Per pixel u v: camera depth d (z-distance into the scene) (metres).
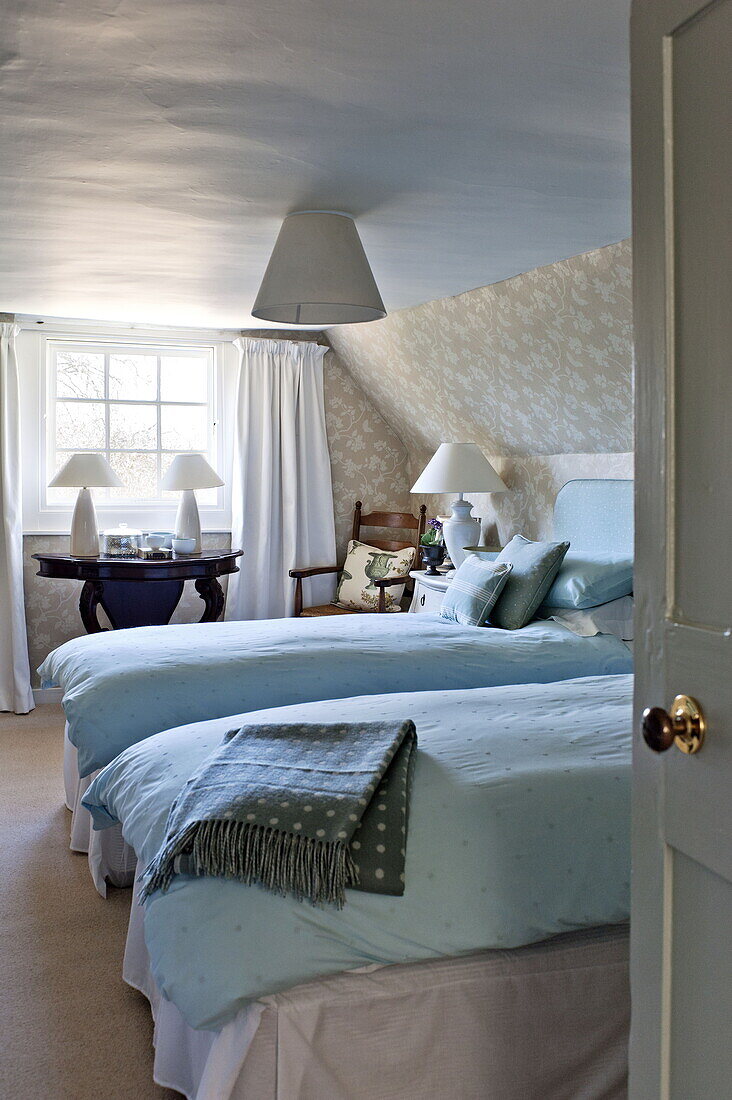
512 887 1.75
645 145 1.12
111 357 5.50
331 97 1.96
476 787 1.92
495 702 2.62
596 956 1.81
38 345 5.27
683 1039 1.10
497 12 1.59
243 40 1.69
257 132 2.17
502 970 1.73
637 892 1.19
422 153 2.31
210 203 2.78
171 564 4.93
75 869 3.20
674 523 1.11
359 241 2.96
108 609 5.28
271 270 2.93
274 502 5.66
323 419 5.79
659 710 1.05
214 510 5.73
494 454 5.19
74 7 1.57
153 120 2.10
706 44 1.01
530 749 2.15
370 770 1.90
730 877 1.00
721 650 1.01
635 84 1.14
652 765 1.15
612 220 2.94
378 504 6.09
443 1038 1.69
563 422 4.38
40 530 5.35
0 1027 2.25
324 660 3.20
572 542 4.38
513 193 2.66
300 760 2.02
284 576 5.72
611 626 3.67
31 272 3.85
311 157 2.35
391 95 1.95
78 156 2.35
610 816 1.89
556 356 4.00
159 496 5.65
